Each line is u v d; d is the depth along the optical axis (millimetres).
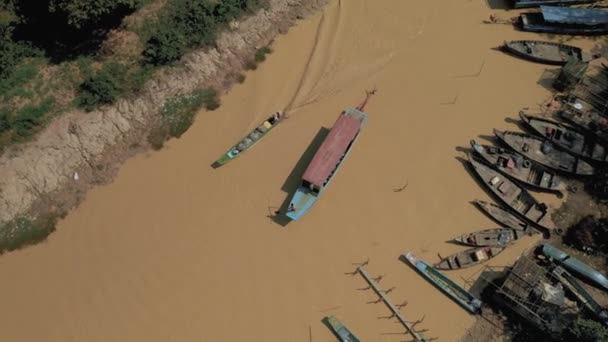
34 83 55406
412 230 50000
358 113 53688
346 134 52062
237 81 59062
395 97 57719
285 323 46188
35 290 48375
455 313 46094
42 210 51781
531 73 59062
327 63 59938
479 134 55188
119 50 57344
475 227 49875
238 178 53406
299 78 59188
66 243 50688
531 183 51094
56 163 53031
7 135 52719
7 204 51219
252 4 61938
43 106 54188
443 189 52031
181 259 49406
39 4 55562
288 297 47344
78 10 52500
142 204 52344
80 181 53281
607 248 47875
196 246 50031
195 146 55375
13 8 54625
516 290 44375
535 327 44562
